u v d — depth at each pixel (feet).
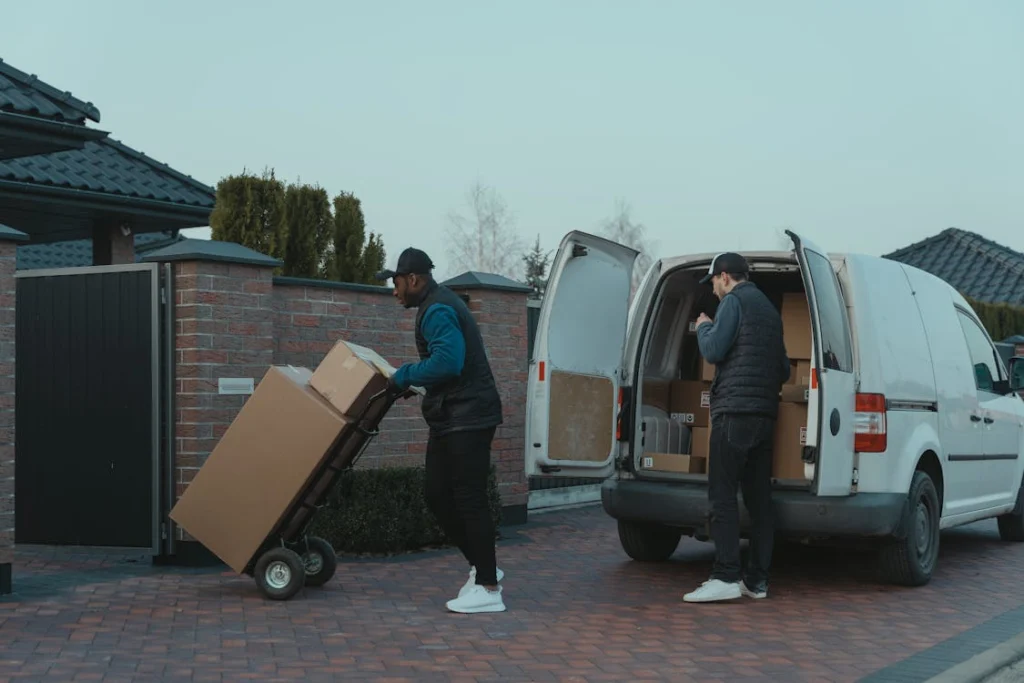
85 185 43.60
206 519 22.68
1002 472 31.60
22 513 28.45
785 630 20.89
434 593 23.70
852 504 23.67
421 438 32.65
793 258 24.81
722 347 23.00
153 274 26.94
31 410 28.32
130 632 19.67
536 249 138.72
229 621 20.65
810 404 23.36
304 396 22.06
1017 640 19.61
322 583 23.97
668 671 17.75
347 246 34.45
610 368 26.48
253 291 27.45
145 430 27.04
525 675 17.35
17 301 28.45
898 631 20.97
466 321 21.65
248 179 32.68
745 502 23.88
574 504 40.57
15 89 36.42
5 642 18.84
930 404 26.63
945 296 29.91
